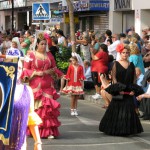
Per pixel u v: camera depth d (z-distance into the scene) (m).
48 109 11.19
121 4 30.45
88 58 21.27
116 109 11.91
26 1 47.03
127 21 31.28
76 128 12.92
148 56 15.81
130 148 10.60
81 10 32.47
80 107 16.92
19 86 6.45
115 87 11.76
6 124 6.11
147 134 12.20
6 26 56.12
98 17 33.53
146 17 28.81
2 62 6.20
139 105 14.41
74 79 15.45
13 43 11.46
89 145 10.81
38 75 11.20
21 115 6.30
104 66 17.97
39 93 11.18
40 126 11.24
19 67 6.54
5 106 6.14
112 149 10.48
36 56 11.26
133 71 11.91
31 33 27.56
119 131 11.80
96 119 14.45
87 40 21.36
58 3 38.09
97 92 18.16
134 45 15.24
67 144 10.86
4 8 54.16
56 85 19.94
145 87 14.14
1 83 6.20
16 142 6.27
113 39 20.12
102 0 31.80
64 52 21.86
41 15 22.64
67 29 38.19
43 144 10.80
